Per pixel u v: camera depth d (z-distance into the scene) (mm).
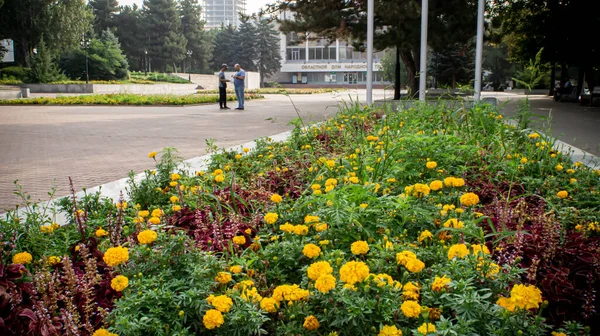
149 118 17797
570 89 31250
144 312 2201
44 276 2365
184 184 4543
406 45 19547
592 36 26828
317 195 3510
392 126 7348
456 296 2096
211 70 100000
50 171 7609
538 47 30141
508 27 31203
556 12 27578
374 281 2102
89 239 3197
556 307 2508
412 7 17859
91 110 22688
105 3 87062
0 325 2066
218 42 98062
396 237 2977
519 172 5051
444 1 18797
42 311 2129
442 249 2674
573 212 3750
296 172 5508
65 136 12273
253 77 80312
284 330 2105
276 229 3420
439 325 1858
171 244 2523
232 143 10688
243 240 2871
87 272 2469
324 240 2848
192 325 2201
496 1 27203
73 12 58062
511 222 3572
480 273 2275
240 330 2043
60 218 4504
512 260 2633
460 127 7113
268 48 92625
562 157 5906
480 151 5719
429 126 7340
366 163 4852
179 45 84938
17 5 54031
